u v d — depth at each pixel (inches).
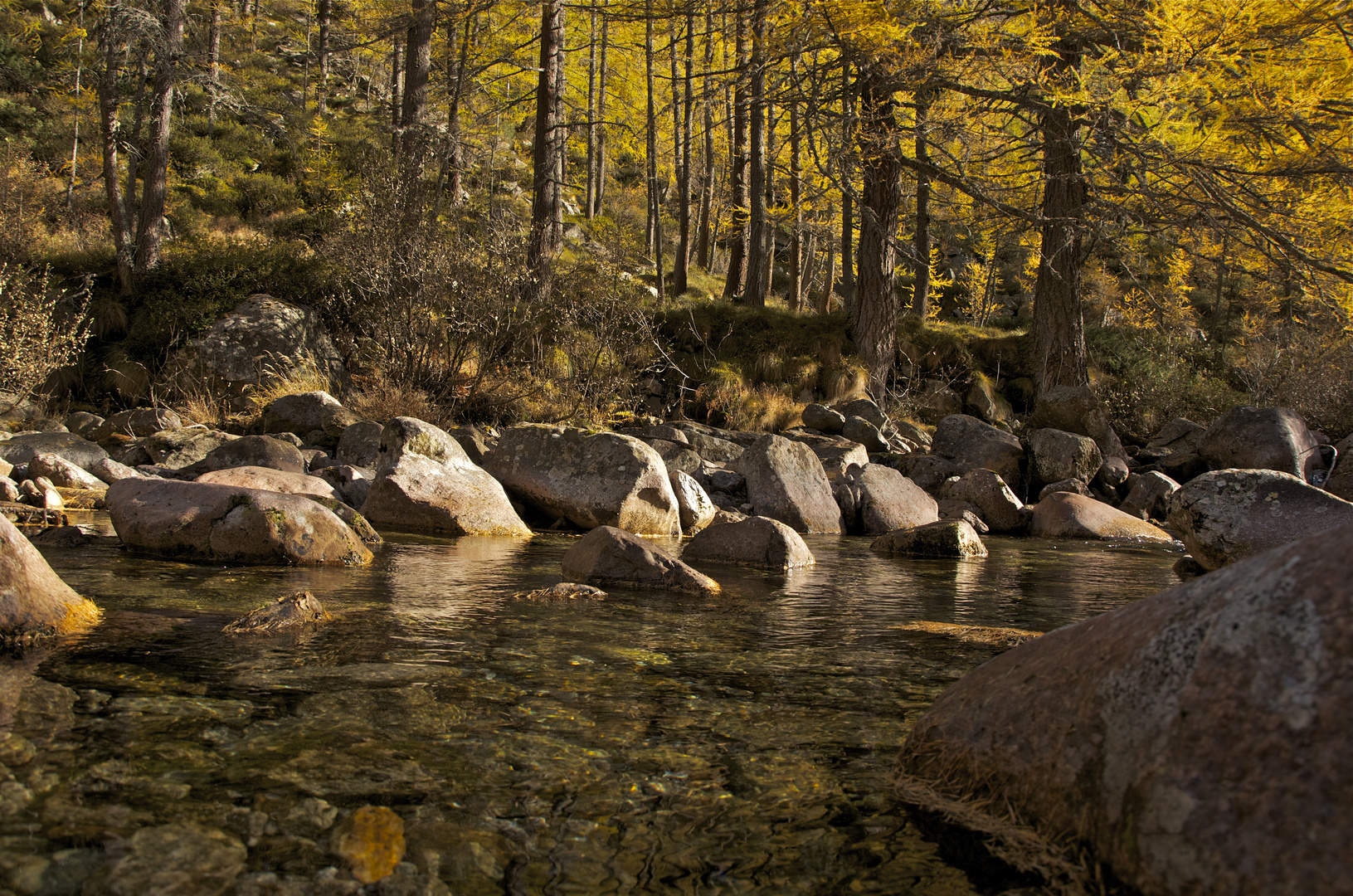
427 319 496.7
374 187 540.1
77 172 864.9
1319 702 53.0
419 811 72.0
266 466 342.3
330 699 100.9
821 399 653.3
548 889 61.1
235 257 587.5
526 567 220.1
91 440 439.5
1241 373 728.3
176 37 626.2
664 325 677.3
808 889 62.1
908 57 521.0
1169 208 511.8
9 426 431.5
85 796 71.0
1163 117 484.4
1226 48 437.4
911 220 883.4
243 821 68.5
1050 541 365.4
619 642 138.5
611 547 199.8
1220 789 54.1
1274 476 254.8
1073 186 659.4
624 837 69.7
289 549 201.8
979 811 72.2
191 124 1008.2
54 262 586.9
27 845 62.4
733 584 210.1
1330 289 494.6
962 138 588.1
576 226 1064.2
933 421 681.6
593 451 334.0
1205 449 516.7
